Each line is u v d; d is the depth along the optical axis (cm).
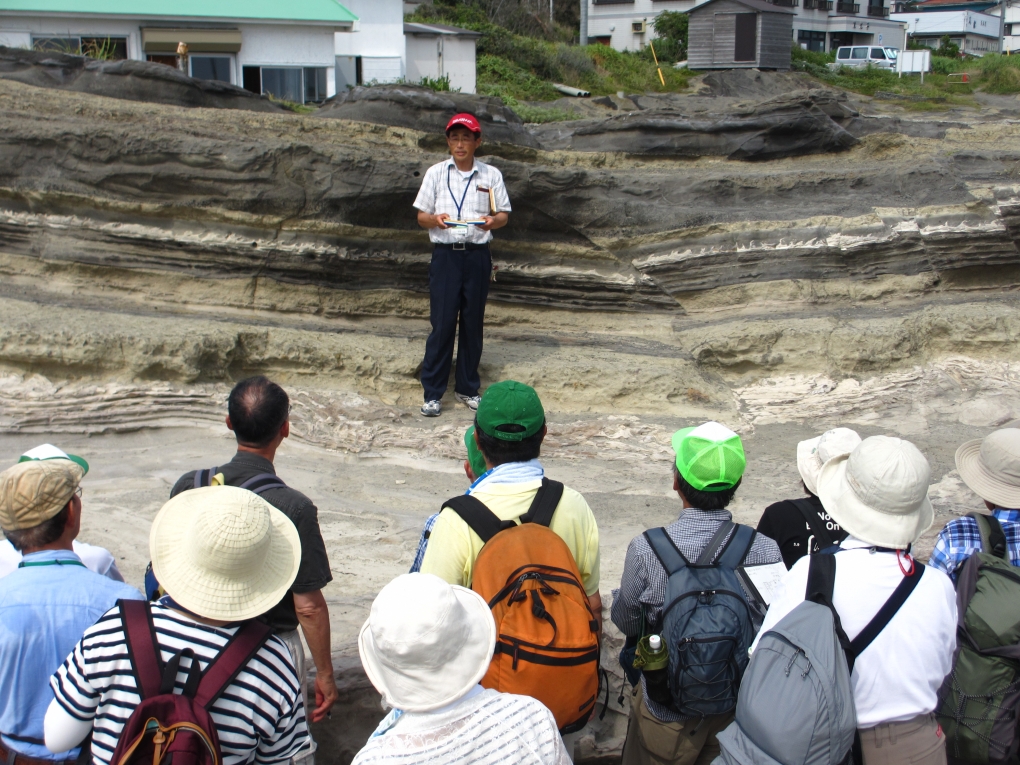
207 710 215
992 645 277
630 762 304
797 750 234
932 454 702
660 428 712
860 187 882
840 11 4412
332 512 566
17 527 255
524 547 261
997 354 826
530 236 793
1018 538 317
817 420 762
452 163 652
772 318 815
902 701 250
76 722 221
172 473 596
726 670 259
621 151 911
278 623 296
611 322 816
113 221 701
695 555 278
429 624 191
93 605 253
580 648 243
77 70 775
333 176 709
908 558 260
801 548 335
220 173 694
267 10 1938
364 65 2378
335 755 358
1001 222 869
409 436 662
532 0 4184
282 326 717
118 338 643
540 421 294
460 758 193
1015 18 6016
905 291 858
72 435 621
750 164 930
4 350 628
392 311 761
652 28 3925
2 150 682
